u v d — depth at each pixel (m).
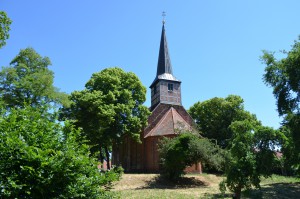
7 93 29.86
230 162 19.05
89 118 37.00
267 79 29.39
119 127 38.97
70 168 5.87
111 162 55.81
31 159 5.40
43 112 7.09
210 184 31.89
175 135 38.50
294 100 27.25
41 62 35.66
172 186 29.61
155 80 49.84
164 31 54.28
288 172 43.66
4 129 5.75
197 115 51.91
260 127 19.39
